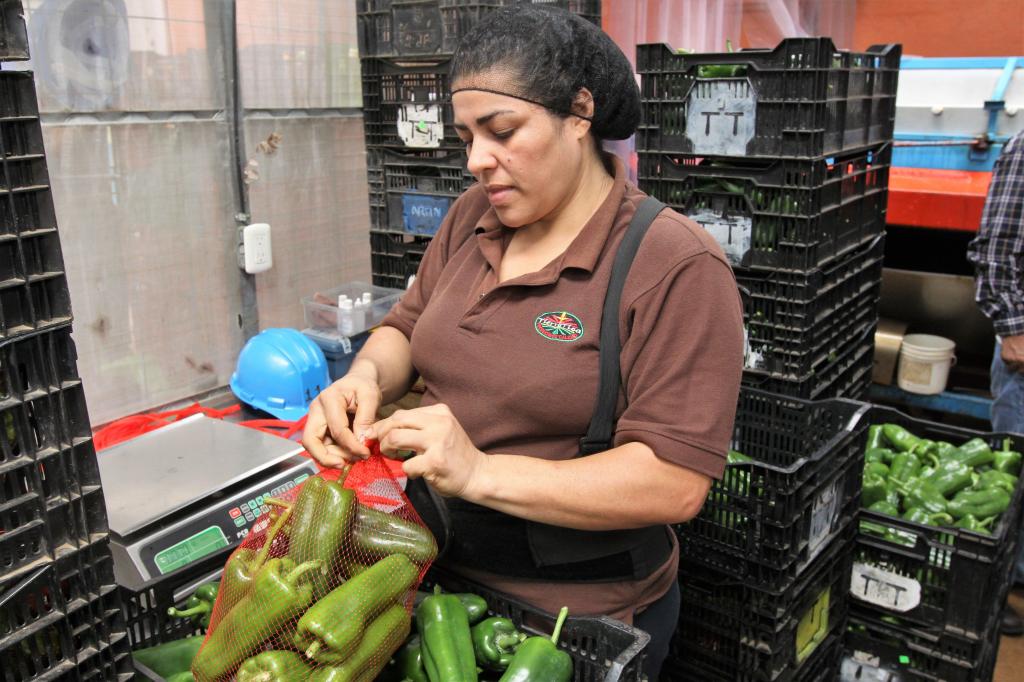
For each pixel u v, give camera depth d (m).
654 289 1.27
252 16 2.58
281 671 1.11
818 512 2.03
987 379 3.82
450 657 1.27
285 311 2.90
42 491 1.05
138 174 2.37
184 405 2.63
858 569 2.31
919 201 3.51
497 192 1.27
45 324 1.02
